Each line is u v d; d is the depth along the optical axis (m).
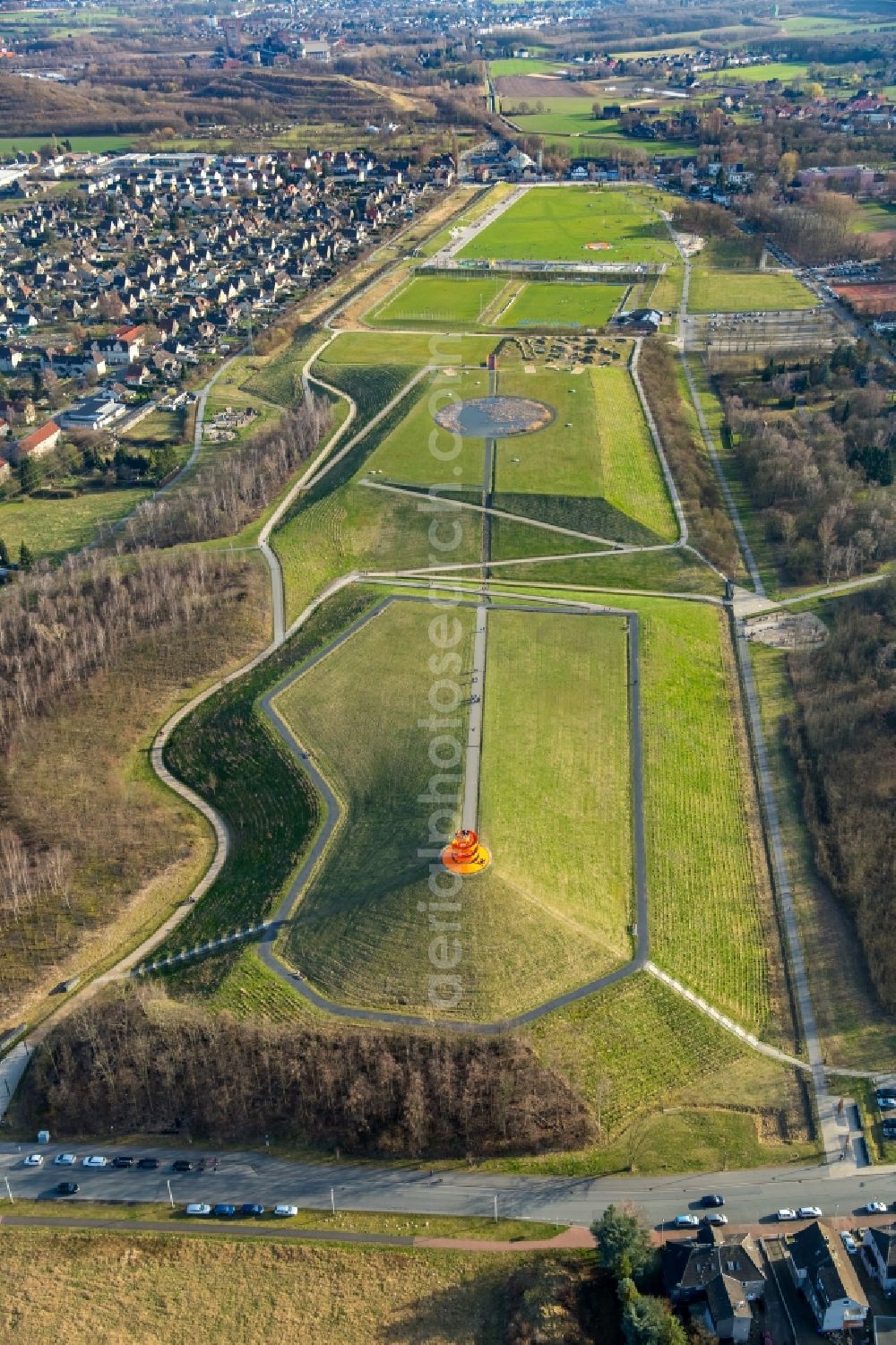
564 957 161.12
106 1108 147.75
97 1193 138.38
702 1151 141.12
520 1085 144.62
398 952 159.75
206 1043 150.12
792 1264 126.69
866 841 188.00
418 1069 145.88
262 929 168.00
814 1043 156.25
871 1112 146.12
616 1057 150.62
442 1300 125.75
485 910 163.50
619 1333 122.94
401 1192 137.50
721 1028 157.00
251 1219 134.62
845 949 171.50
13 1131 146.75
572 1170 139.25
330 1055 147.38
